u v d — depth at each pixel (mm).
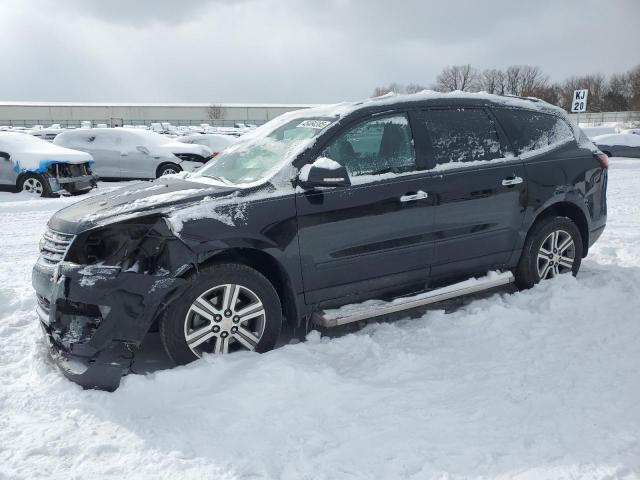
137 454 2672
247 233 3482
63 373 3361
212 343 3570
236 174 4012
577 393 3166
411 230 4051
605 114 66500
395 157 4078
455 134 4379
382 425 2900
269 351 3678
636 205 10000
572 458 2590
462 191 4238
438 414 2996
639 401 3072
